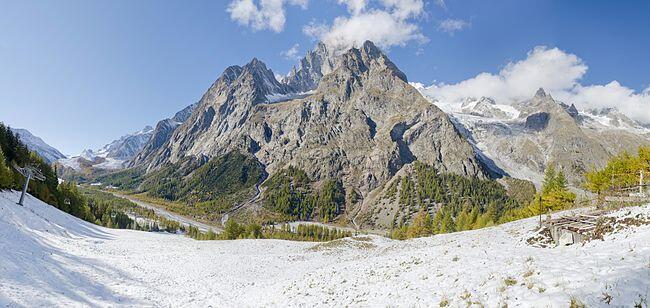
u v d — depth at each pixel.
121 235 66.69
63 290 19.47
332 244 59.59
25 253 23.72
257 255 50.94
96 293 21.16
